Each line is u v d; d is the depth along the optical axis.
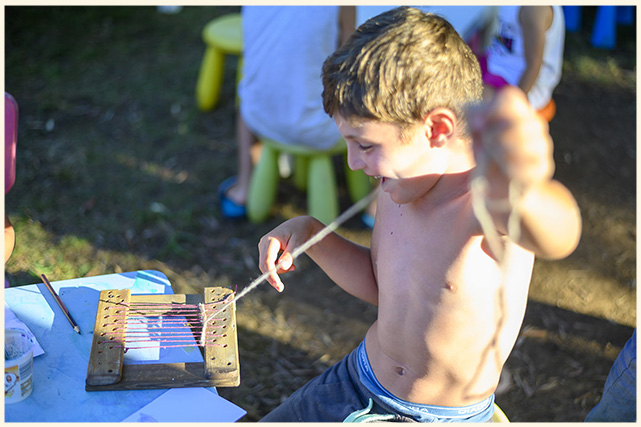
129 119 4.43
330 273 1.76
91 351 1.52
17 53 5.08
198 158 4.12
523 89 2.95
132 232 3.47
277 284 1.61
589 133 4.57
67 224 3.47
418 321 1.44
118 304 1.69
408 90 1.22
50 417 1.38
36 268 3.12
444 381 1.47
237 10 6.09
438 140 1.27
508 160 0.90
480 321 1.39
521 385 2.71
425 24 1.27
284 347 2.86
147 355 1.54
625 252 3.52
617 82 5.25
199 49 5.40
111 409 1.41
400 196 1.37
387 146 1.27
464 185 1.34
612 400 1.76
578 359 2.85
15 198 3.62
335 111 1.29
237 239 3.50
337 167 4.18
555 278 3.32
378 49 1.23
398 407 1.52
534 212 0.96
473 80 1.31
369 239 3.54
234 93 4.84
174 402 1.43
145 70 5.03
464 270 1.35
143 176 3.91
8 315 1.66
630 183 4.09
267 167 3.49
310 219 1.72
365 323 3.03
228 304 1.68
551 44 3.13
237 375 1.48
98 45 5.31
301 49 3.01
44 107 4.44
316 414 1.61
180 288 3.13
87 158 4.01
